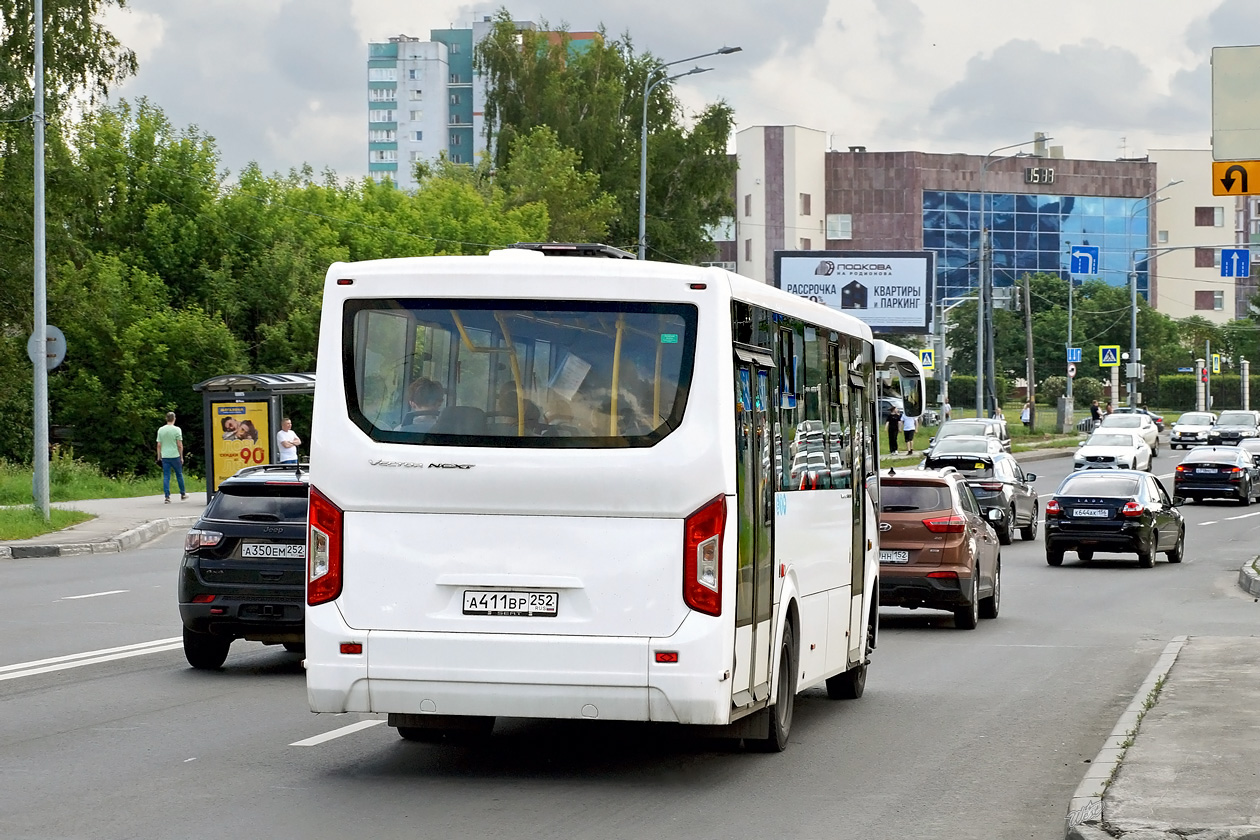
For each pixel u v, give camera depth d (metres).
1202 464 53.91
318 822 9.05
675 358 10.11
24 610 21.27
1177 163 153.75
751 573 10.43
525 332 10.24
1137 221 147.62
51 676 15.34
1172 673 14.97
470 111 186.38
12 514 34.84
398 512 10.22
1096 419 93.62
